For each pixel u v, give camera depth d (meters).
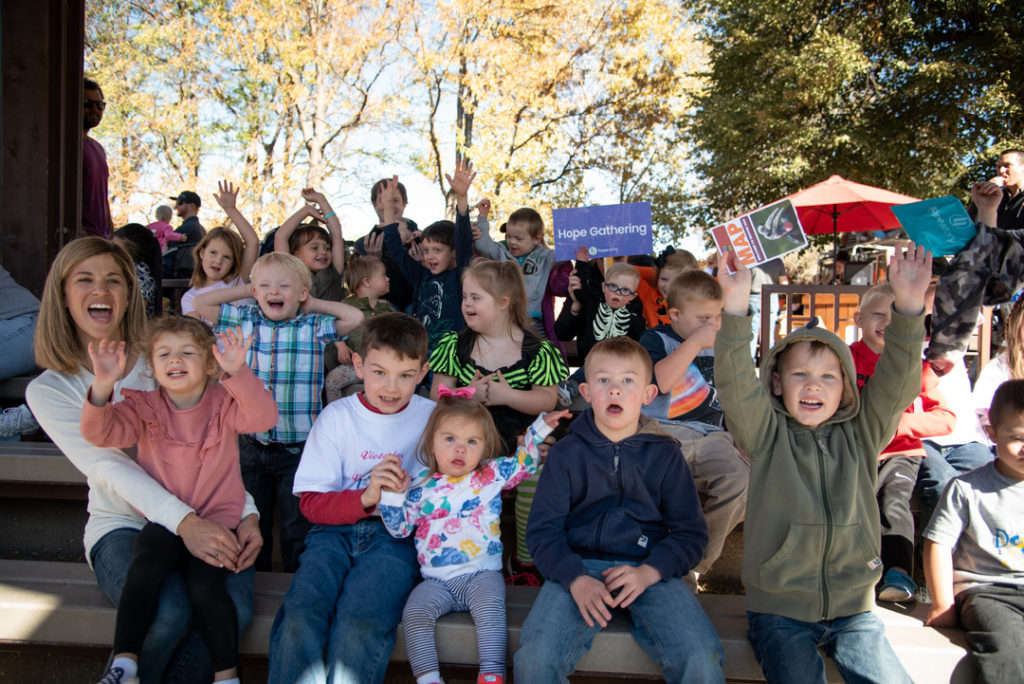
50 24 4.11
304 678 2.14
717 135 17.89
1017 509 2.37
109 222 5.66
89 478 2.46
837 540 2.27
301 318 3.15
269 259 3.15
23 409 3.23
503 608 2.31
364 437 2.64
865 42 16.41
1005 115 15.23
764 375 2.47
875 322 3.12
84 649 2.38
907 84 15.82
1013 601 2.29
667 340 3.34
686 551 2.34
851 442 2.38
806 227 12.93
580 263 4.48
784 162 16.58
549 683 2.11
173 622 2.23
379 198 5.45
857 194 10.37
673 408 3.33
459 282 4.40
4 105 4.06
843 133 16.12
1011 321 3.23
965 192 16.11
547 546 2.35
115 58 18.73
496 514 2.47
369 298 4.36
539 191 18.81
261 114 19.81
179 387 2.38
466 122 18.83
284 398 3.02
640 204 4.49
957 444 3.23
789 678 2.14
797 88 16.45
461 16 17.22
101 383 2.21
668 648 2.14
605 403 2.42
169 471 2.41
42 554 2.99
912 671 2.28
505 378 3.04
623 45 17.88
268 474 3.03
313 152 19.20
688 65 19.83
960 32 16.28
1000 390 2.42
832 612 2.25
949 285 3.33
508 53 17.06
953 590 2.41
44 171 4.09
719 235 2.92
